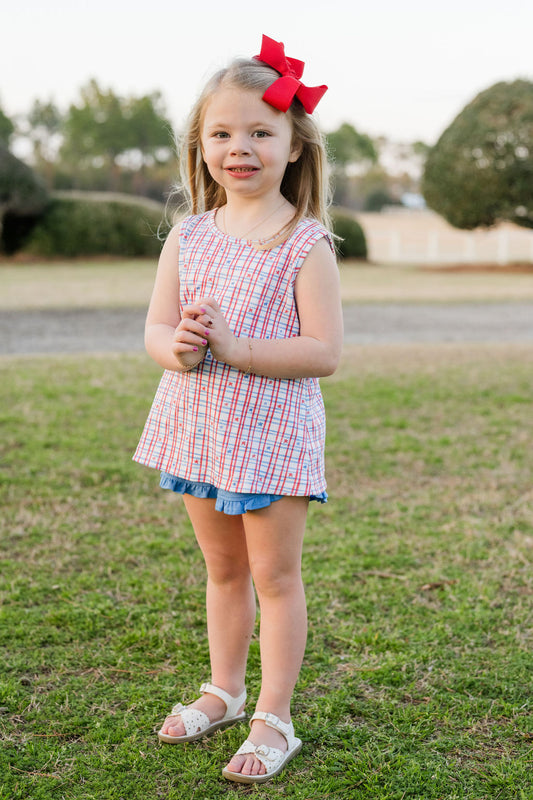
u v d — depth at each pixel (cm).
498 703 205
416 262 2222
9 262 1817
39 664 221
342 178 5791
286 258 169
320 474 179
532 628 244
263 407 168
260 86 167
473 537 316
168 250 185
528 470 405
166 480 182
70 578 274
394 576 280
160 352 174
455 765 181
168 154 4619
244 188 171
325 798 171
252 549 178
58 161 4631
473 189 1725
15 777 175
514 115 1683
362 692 211
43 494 355
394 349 766
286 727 182
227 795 171
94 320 961
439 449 439
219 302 170
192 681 215
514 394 564
